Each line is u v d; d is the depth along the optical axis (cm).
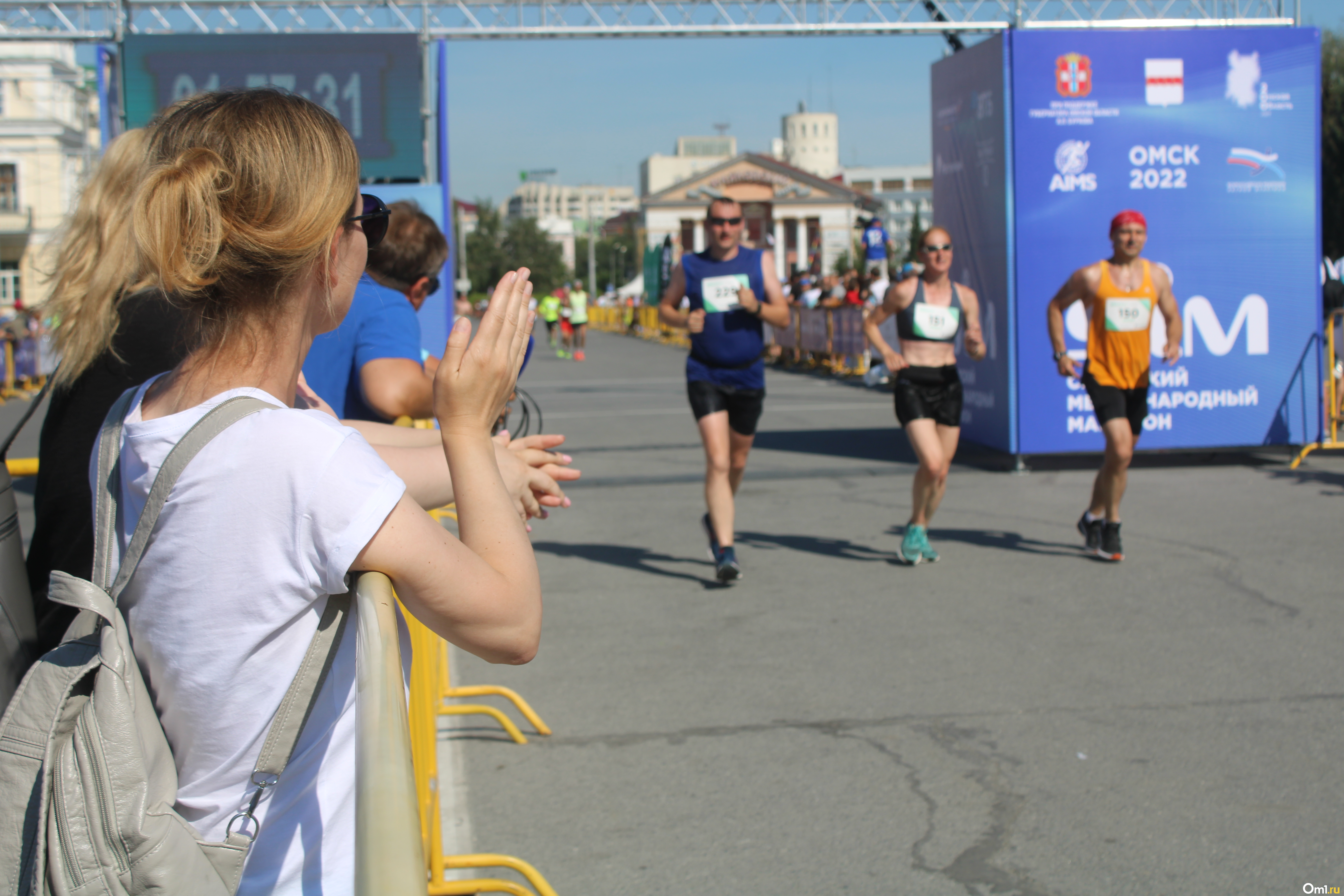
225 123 119
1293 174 932
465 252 9112
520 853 307
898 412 623
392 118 1073
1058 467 978
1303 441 955
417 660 263
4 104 3894
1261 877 285
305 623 114
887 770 358
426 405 327
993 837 311
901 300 615
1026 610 538
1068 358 652
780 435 1212
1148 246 925
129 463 118
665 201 7919
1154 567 614
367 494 111
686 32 1084
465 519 125
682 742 385
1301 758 358
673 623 530
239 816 115
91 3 1048
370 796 83
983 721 397
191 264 115
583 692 437
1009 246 923
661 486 917
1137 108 914
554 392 1839
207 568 111
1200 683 430
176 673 115
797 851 305
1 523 153
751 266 592
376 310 327
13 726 117
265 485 111
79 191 197
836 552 673
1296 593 553
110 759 112
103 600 115
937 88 1050
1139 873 289
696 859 302
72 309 185
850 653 478
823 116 14738
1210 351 940
